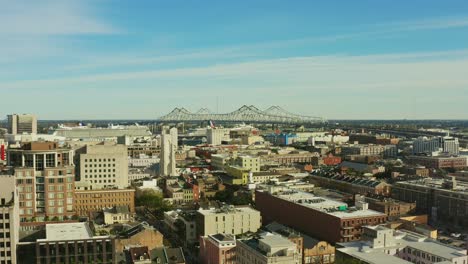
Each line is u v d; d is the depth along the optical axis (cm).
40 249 18212
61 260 18400
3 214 18438
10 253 18500
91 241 18662
